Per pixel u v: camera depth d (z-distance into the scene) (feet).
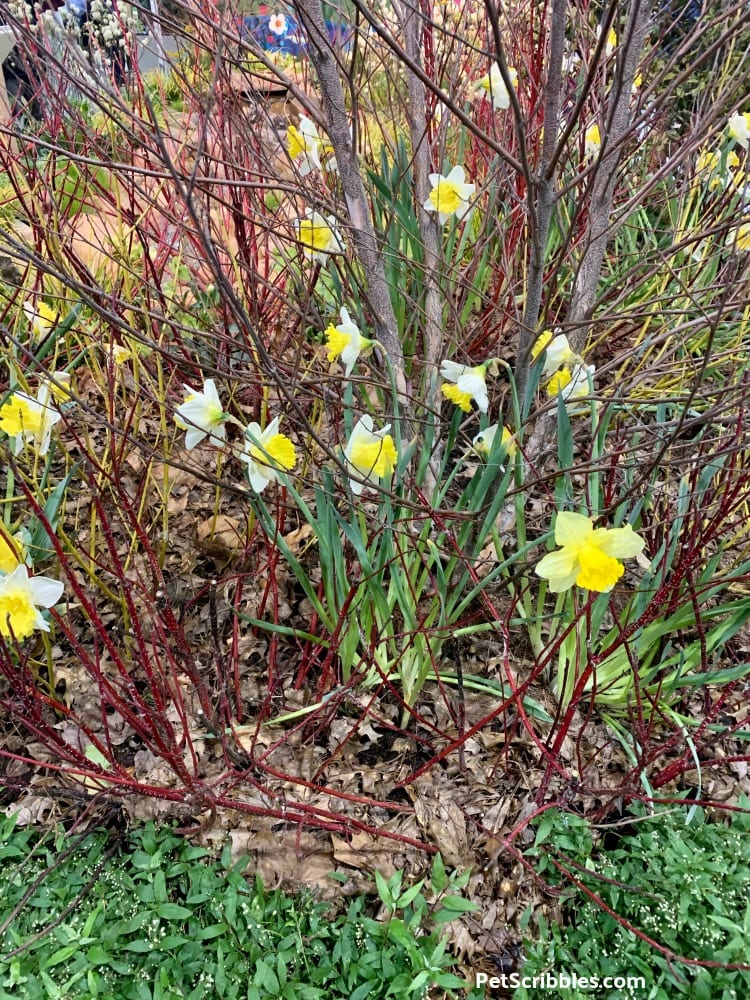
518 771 3.06
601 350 4.93
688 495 3.27
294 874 2.78
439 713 3.25
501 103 3.94
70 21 3.85
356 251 3.62
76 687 3.31
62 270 3.00
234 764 3.03
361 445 2.83
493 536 3.28
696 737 2.84
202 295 4.37
